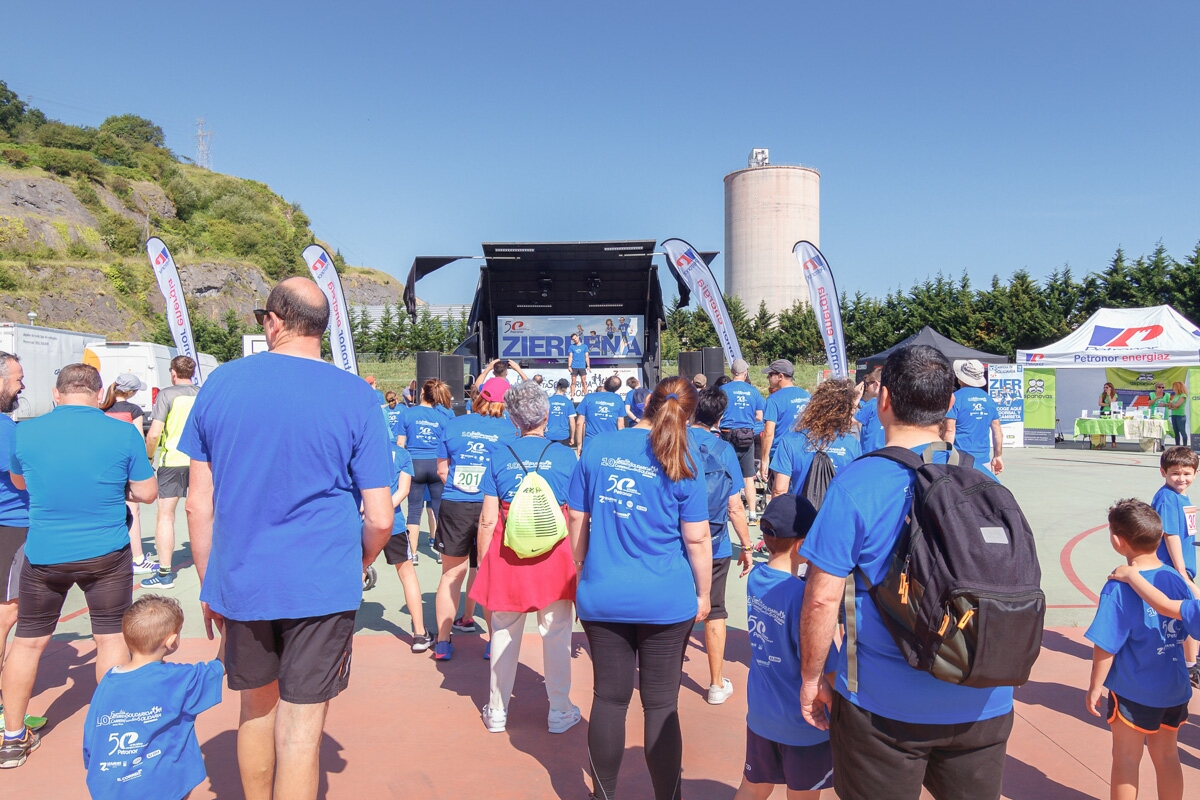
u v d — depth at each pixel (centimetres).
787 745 246
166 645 274
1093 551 767
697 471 287
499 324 1463
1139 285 3059
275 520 231
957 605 167
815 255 1116
